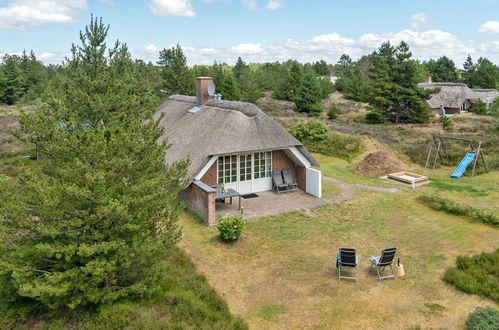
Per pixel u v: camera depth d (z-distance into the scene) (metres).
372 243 14.91
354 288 11.66
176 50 40.53
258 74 80.81
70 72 13.24
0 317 8.29
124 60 15.06
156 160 9.86
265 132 19.73
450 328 9.66
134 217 8.92
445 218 17.58
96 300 8.33
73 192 7.56
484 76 83.06
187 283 10.83
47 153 8.75
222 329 8.77
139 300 9.23
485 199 20.50
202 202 16.80
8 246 8.05
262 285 11.84
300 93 55.75
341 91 83.75
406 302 10.90
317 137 32.94
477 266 12.48
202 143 18.73
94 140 8.38
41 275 8.09
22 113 8.70
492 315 9.28
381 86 46.91
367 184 23.22
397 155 29.30
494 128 41.44
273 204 19.22
